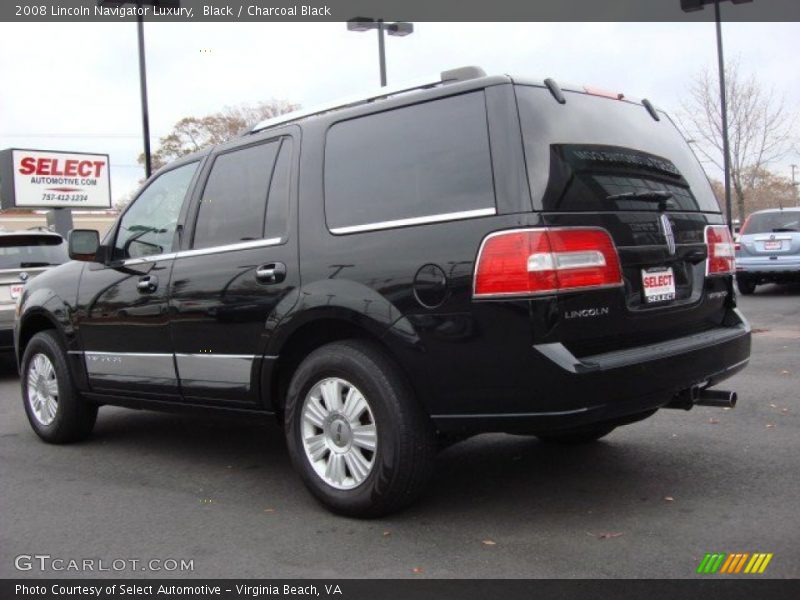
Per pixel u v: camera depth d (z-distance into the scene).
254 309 4.21
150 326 4.89
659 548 3.42
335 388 3.89
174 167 5.11
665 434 5.32
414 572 3.28
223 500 4.34
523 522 3.79
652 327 3.73
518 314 3.27
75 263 5.71
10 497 4.52
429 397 3.56
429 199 3.62
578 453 4.96
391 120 3.88
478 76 3.71
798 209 14.94
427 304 3.51
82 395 5.61
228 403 4.50
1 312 8.78
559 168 3.50
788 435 5.15
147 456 5.38
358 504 3.79
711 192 4.55
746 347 4.32
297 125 4.32
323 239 3.97
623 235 3.62
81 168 26.69
